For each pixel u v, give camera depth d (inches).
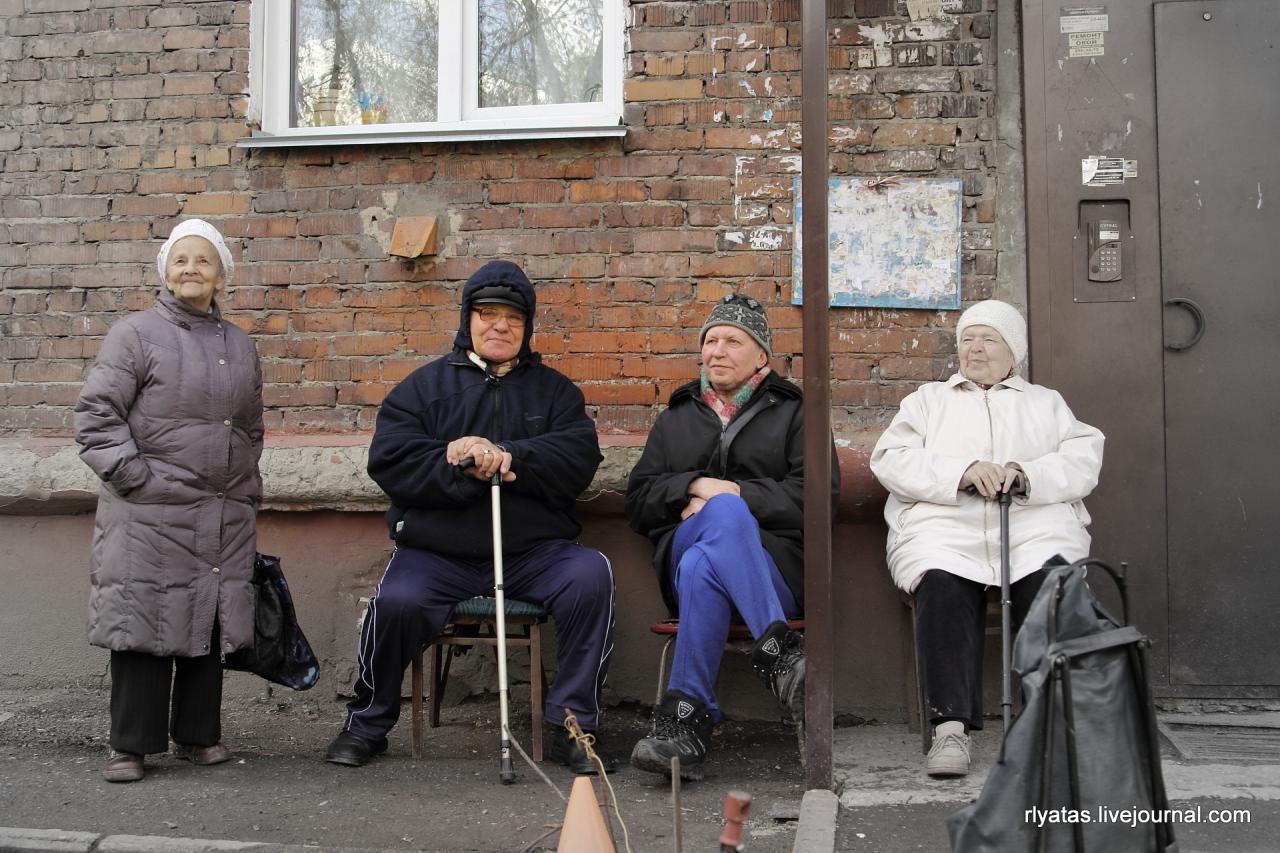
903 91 180.5
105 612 147.7
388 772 154.1
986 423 160.6
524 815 137.0
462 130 186.7
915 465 157.2
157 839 127.4
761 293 183.2
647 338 185.3
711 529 150.8
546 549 161.3
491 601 157.9
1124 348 173.6
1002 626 145.4
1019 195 178.2
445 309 189.8
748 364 167.9
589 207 186.7
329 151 192.1
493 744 167.2
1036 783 97.0
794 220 182.7
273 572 160.4
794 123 183.0
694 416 169.5
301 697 187.6
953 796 136.9
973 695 147.3
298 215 193.0
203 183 195.3
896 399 179.9
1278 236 171.0
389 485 160.2
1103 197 174.9
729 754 163.8
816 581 137.3
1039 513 155.4
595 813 109.1
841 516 175.9
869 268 180.1
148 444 150.3
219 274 157.2
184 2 196.5
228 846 125.5
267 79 197.6
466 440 156.7
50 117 199.3
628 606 181.8
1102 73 175.0
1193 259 172.6
